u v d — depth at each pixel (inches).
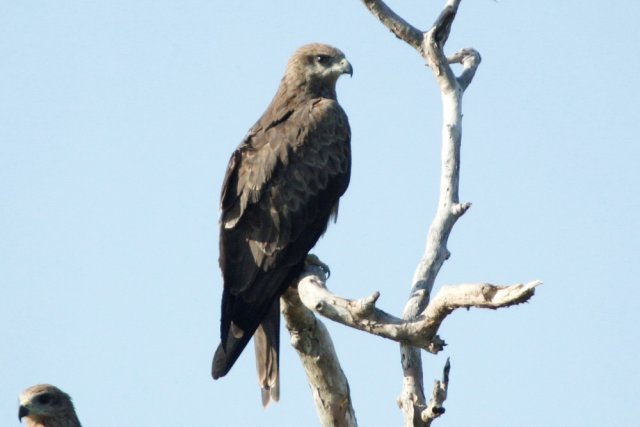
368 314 391.9
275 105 605.3
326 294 406.0
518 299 345.1
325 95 613.9
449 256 482.6
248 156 565.0
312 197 565.0
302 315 487.8
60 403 618.5
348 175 586.9
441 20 502.6
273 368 519.2
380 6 506.9
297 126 575.8
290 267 546.3
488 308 354.9
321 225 569.6
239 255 545.0
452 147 499.5
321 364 493.7
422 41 508.7
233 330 524.4
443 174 494.9
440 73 509.7
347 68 607.2
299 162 565.9
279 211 553.0
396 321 389.4
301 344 490.9
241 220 550.0
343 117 592.1
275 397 513.7
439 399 416.5
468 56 551.8
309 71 609.6
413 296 454.6
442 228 482.6
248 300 532.1
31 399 611.5
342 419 508.1
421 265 474.0
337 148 581.0
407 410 445.4
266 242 545.3
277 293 536.7
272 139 570.9
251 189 553.6
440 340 387.9
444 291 364.8
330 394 502.6
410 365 448.5
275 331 525.0
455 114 506.3
